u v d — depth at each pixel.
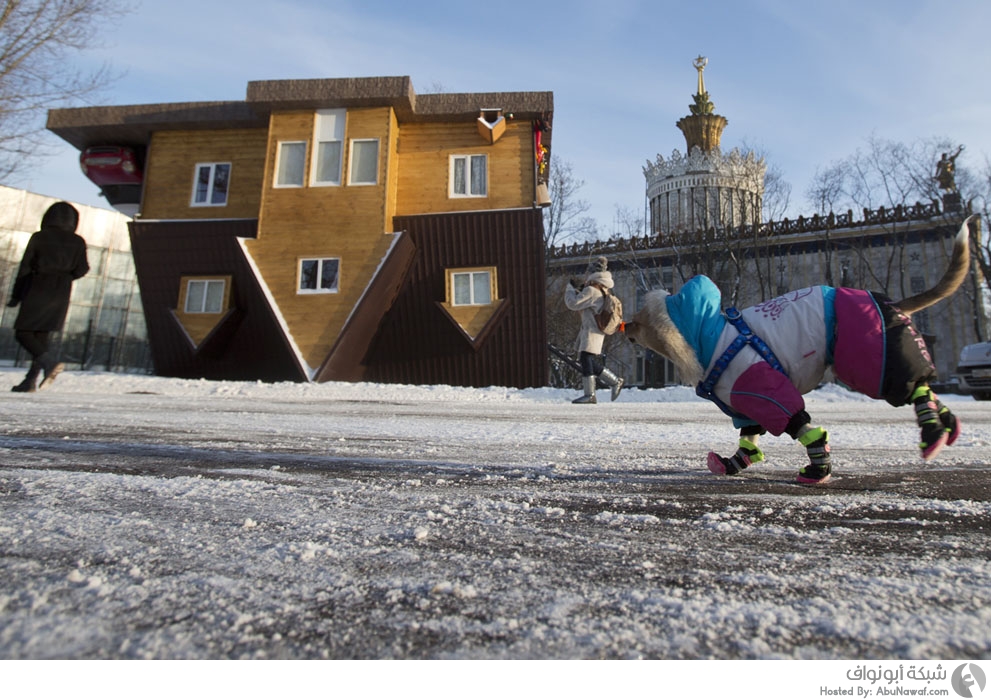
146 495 2.02
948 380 37.66
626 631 0.97
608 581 1.22
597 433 4.92
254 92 16.59
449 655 0.89
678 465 3.10
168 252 17.75
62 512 1.72
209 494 2.08
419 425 5.52
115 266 36.28
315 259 16.20
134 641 0.91
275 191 16.53
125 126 18.12
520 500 2.12
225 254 17.69
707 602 1.10
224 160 18.25
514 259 17.17
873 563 1.36
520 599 1.11
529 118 17.59
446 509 1.93
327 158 16.77
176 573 1.21
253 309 17.75
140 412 6.03
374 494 2.19
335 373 15.60
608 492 2.31
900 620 1.02
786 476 2.76
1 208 33.12
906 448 4.00
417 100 17.36
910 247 39.78
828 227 35.59
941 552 1.46
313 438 4.23
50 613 0.99
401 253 16.42
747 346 2.50
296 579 1.20
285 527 1.64
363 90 16.53
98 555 1.31
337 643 0.92
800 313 2.48
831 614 1.04
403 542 1.51
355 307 15.52
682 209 44.66
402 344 17.52
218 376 18.22
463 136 17.66
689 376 2.65
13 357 32.81
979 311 32.97
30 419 4.80
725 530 1.69
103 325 35.59
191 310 17.81
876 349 2.32
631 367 43.28
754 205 39.44
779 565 1.34
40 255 9.15
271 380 18.02
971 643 0.93
